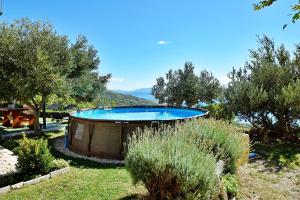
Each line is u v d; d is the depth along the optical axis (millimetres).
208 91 27406
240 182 8820
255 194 7938
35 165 9117
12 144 14242
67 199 7215
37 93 16750
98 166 10531
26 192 7805
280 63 16703
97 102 31469
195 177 5312
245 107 14891
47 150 9508
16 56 15641
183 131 7887
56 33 17672
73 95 27797
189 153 5734
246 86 15062
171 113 21391
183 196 5488
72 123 13562
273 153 12656
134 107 22219
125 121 11742
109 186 7949
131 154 6227
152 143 6191
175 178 5562
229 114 16031
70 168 10203
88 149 12266
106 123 11961
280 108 14492
